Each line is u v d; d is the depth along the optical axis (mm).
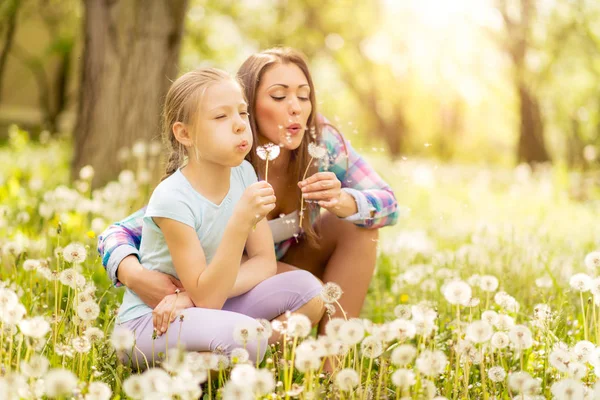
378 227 3859
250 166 3523
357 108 35250
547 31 20938
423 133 34500
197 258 3053
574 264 5387
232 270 2996
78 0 23359
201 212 3141
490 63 26391
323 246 4016
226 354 2918
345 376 2422
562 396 2449
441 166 19406
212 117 3031
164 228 3090
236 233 2977
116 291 4391
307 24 28078
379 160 17016
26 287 3748
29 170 10727
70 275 3012
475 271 4805
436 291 4340
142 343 3107
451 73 29875
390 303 4574
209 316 2979
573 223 8922
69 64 24031
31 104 24359
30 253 4551
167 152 3434
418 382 2580
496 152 35906
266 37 26484
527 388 2529
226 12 25609
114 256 3311
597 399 2457
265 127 3658
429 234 7688
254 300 3258
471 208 10977
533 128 21828
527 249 5176
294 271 3324
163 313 3029
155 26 8219
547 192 12922
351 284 3838
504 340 2863
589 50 20844
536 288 4340
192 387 2363
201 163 3172
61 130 24094
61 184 8523
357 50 29344
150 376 2242
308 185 3494
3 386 2148
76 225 5652
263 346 2973
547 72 21312
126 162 8141
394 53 30453
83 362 2855
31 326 2498
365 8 28656
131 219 3625
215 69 3176
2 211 5305
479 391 2932
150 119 8172
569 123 21328
